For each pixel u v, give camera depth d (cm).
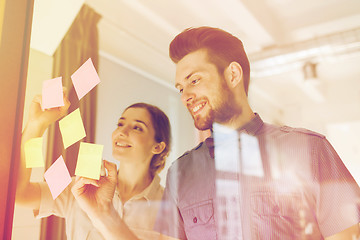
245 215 71
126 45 182
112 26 170
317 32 185
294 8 162
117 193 100
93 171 65
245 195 73
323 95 308
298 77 277
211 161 81
